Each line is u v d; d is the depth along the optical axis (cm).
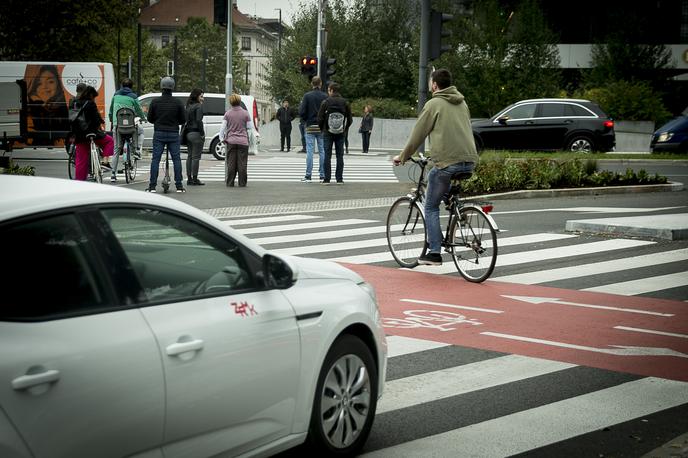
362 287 531
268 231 1428
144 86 8712
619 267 1155
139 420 368
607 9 5259
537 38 4588
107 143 1798
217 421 409
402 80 5450
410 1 5528
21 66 3092
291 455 496
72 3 4378
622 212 1681
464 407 607
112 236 383
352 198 1873
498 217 1605
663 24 5162
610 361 728
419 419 581
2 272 338
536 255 1234
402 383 660
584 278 1083
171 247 410
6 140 2394
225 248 441
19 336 331
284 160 3153
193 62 11456
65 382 338
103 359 354
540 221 1557
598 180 2069
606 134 2986
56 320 347
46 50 4469
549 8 5341
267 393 437
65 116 3105
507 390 646
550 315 889
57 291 353
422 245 1123
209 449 407
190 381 391
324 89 3647
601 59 4869
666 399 632
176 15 13962
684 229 1371
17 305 338
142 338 372
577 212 1681
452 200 1075
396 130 4794
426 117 1048
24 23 4353
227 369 411
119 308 373
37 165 2678
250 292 442
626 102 4550
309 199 1845
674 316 893
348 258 1198
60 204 369
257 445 437
